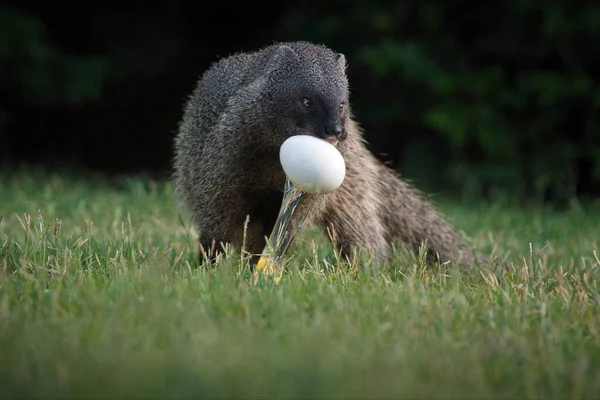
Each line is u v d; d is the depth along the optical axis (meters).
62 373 6.23
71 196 15.41
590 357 7.22
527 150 22.12
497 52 22.12
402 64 21.45
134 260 9.61
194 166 11.12
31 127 25.05
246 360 6.62
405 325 7.70
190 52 25.58
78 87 22.12
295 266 9.71
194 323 7.33
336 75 10.15
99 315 7.52
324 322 7.62
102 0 23.58
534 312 8.24
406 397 6.18
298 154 9.05
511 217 15.91
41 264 9.40
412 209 12.49
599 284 9.90
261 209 10.90
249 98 10.23
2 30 21.27
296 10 22.98
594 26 20.70
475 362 6.84
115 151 25.94
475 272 10.70
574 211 16.48
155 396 6.03
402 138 23.42
